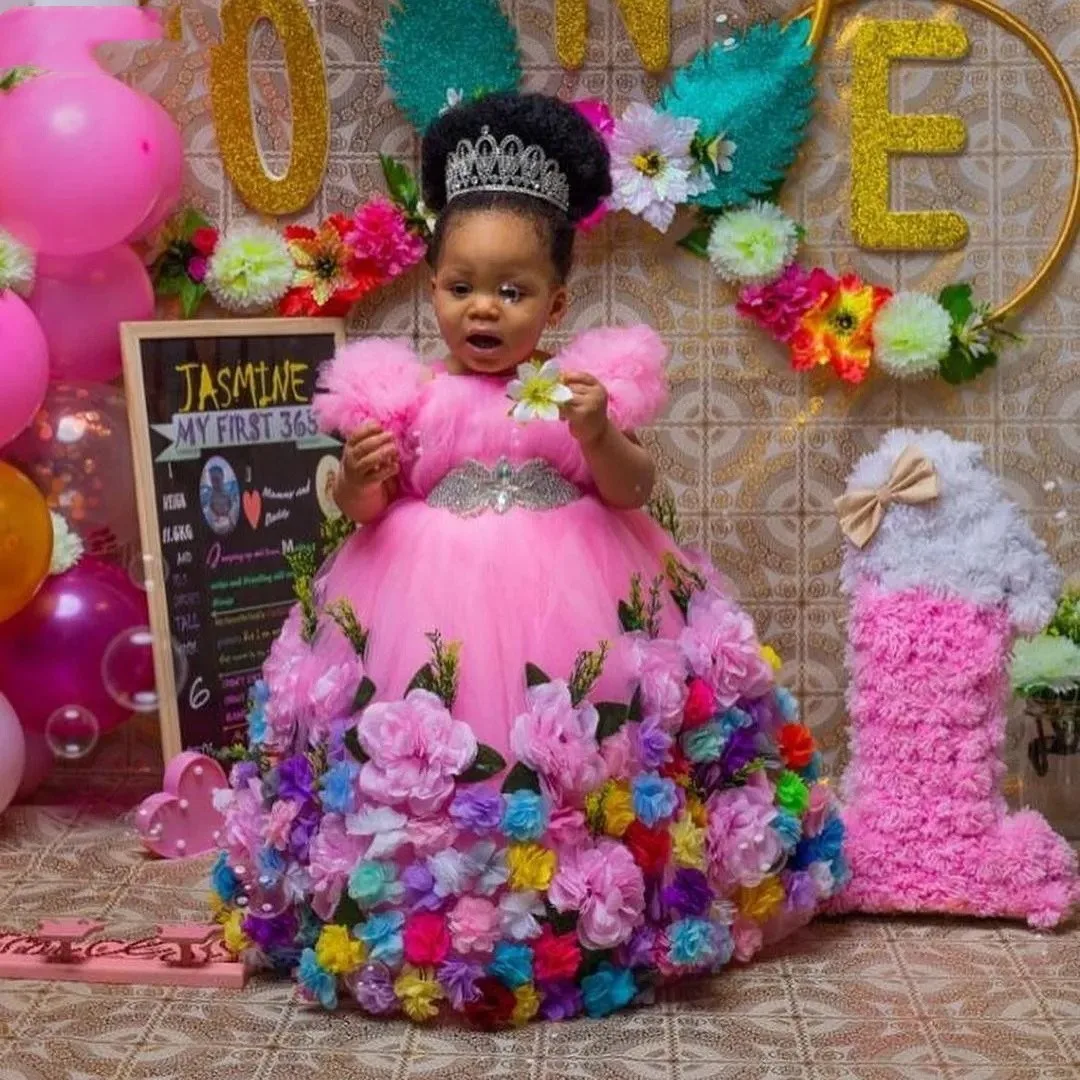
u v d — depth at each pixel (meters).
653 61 3.09
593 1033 2.27
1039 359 3.15
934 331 3.04
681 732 2.37
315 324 3.17
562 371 2.37
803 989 2.40
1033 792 2.92
